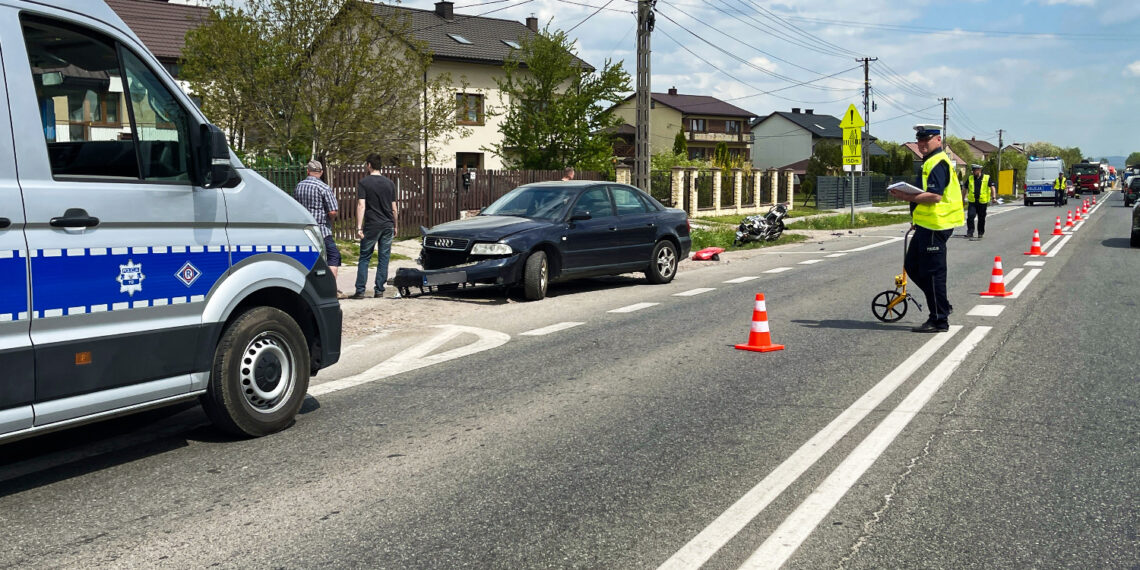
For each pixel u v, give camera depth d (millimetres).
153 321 4938
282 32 23328
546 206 13211
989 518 4129
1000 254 19016
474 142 44875
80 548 3863
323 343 6105
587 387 6965
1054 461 4953
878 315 10109
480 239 12117
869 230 30859
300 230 5945
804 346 8641
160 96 5051
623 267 13758
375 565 3654
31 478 4848
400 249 19672
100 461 5148
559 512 4246
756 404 6348
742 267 17438
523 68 37750
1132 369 7348
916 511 4223
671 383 7070
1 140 4262
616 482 4676
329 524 4117
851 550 3777
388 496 4492
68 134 4578
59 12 4539
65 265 4488
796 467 4898
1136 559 3668
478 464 5012
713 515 4191
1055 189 55344
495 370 7707
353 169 20359
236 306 5555
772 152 104438
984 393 6594
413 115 26250
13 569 3645
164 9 36469
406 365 7996
